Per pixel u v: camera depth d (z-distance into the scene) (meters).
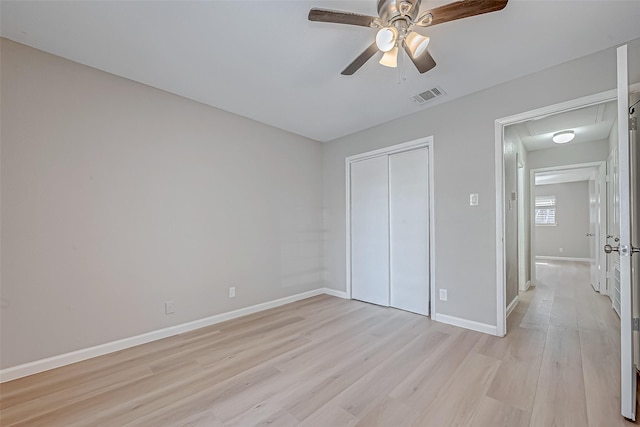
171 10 1.72
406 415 1.58
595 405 1.64
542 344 2.45
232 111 3.26
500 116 2.64
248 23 1.84
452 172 2.95
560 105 2.32
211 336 2.72
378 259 3.74
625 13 1.74
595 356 2.22
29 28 1.87
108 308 2.39
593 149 4.34
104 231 2.38
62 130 2.20
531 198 4.86
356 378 1.96
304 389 1.84
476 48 2.11
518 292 4.03
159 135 2.72
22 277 2.02
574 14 1.75
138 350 2.43
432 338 2.60
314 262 4.27
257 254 3.52
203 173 3.03
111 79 2.44
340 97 2.91
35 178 2.08
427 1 1.68
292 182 3.98
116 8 1.70
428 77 2.52
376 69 2.40
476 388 1.82
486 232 2.71
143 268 2.59
